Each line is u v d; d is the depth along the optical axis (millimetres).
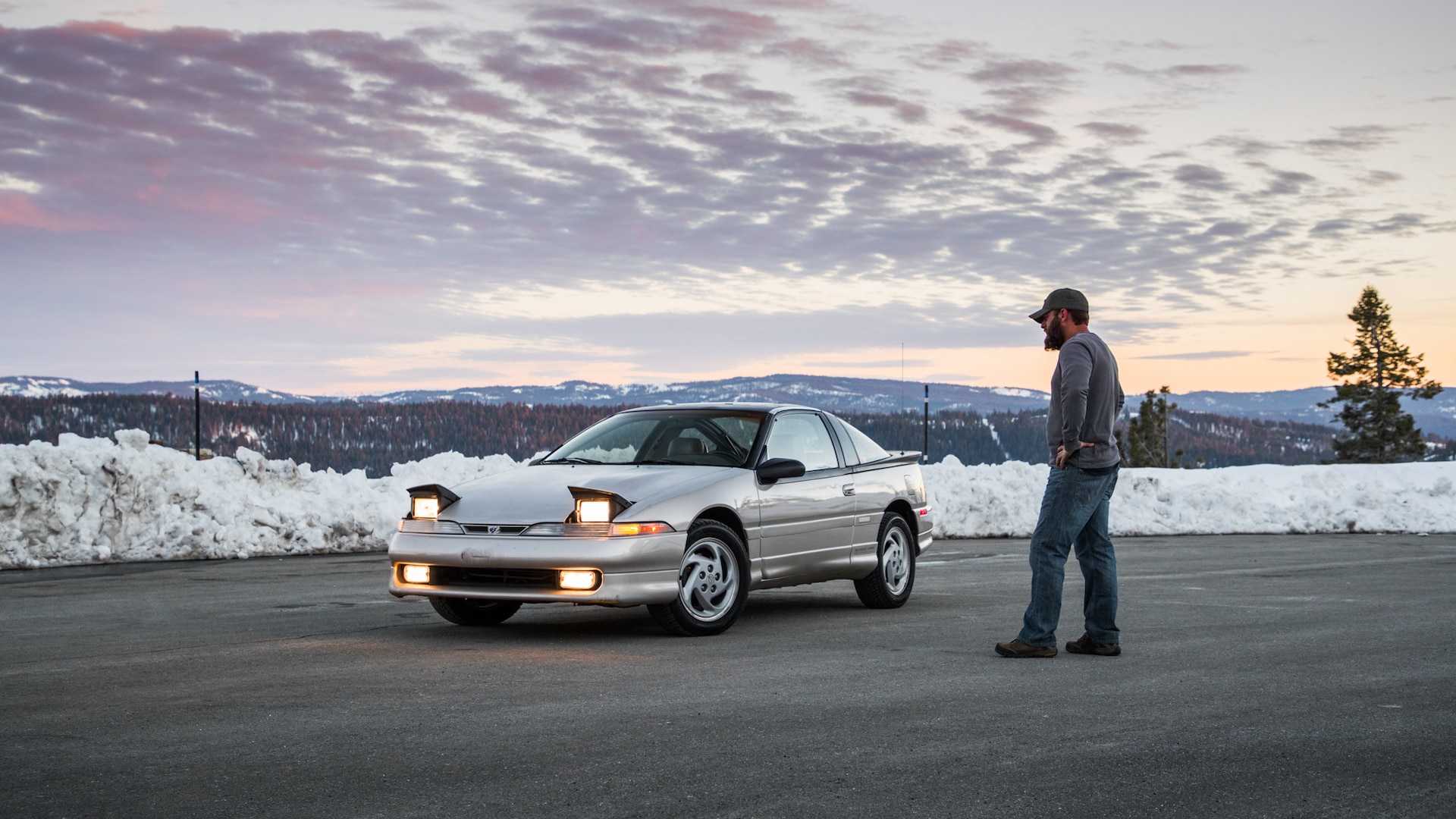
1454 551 13609
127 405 159750
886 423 168750
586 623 7438
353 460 165125
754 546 7238
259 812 3330
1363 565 11852
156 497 11898
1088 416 6062
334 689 5109
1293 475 21938
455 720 4477
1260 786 3648
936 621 7547
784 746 4098
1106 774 3771
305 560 11484
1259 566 11773
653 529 6574
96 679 5340
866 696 4980
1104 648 6121
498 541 6574
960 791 3564
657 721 4480
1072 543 6238
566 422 178875
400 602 8391
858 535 8102
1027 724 4457
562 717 4535
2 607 8102
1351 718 4594
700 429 7754
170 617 7574
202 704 4777
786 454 7746
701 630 6824
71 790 3543
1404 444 71375
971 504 15930
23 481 10977
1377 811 3404
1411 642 6641
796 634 6938
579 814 3318
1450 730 4391
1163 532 17031
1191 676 5520
